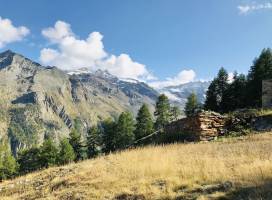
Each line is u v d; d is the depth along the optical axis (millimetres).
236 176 12055
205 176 12734
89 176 16297
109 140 85188
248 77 76438
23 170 86812
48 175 19672
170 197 11328
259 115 29406
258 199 9469
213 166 13750
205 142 25406
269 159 14055
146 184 13273
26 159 88750
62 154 79250
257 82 71312
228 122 28781
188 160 16141
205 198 10438
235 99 75875
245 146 19703
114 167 17203
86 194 13664
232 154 17047
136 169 15578
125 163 17453
